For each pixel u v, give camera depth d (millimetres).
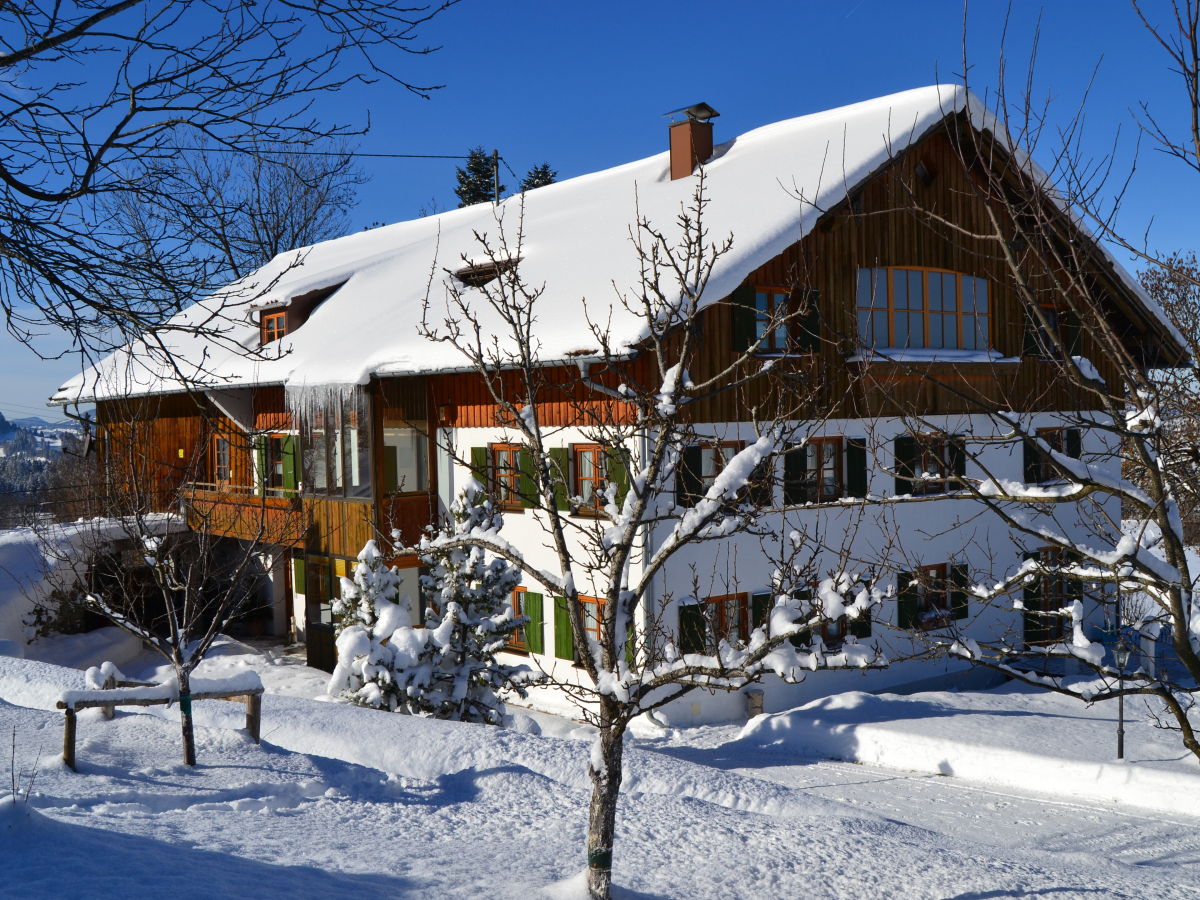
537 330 16391
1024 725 14961
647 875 6961
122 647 21812
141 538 10094
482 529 7012
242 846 6566
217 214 6270
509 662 18312
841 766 14211
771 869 7289
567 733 16016
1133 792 12234
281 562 24203
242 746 9727
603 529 6508
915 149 18422
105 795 7613
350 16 5449
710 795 9711
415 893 5906
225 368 21734
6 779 7801
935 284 18984
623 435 7039
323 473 20359
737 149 21906
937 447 17156
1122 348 6293
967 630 19172
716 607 14898
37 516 24531
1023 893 7328
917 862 7852
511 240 21594
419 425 19531
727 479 6398
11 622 21141
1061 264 6473
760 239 16062
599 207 21953
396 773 9766
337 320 22578
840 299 17625
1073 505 20531
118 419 13078
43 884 5102
